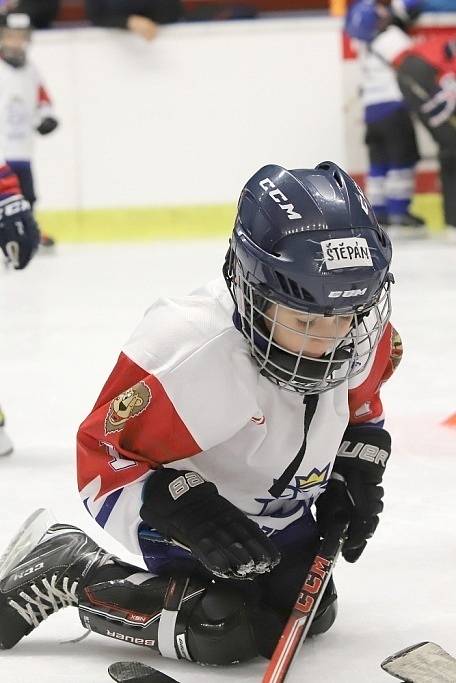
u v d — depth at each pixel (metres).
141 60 20.95
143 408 4.15
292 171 4.09
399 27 19.47
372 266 3.86
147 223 21.36
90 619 4.52
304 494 4.49
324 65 21.08
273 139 21.25
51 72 20.95
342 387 4.33
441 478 6.87
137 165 21.23
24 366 10.62
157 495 4.19
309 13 23.09
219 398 4.12
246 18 22.17
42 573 4.55
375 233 3.96
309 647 4.55
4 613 4.59
